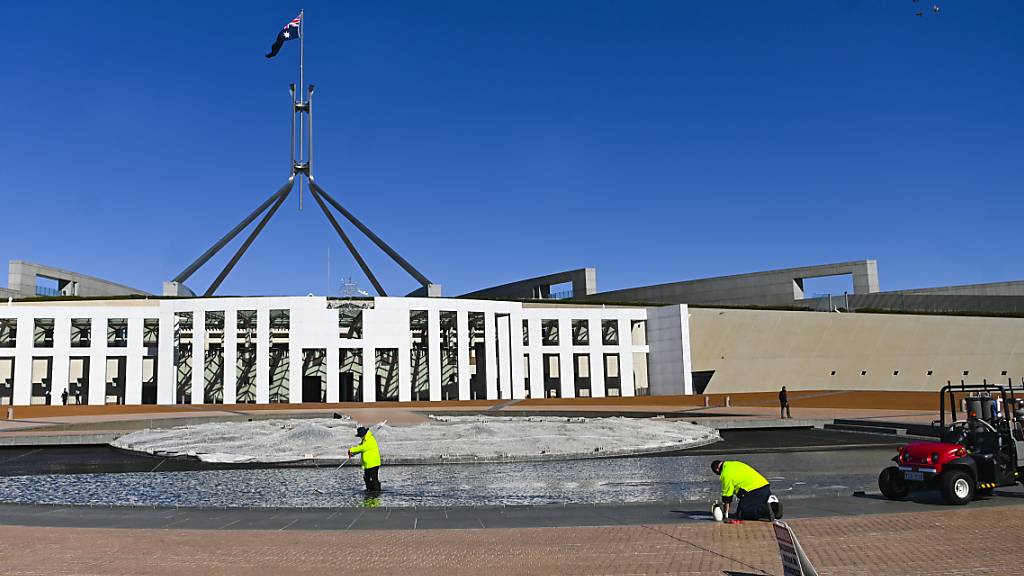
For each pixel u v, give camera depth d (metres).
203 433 26.17
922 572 7.78
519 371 59.09
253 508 12.36
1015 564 8.08
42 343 60.78
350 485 15.84
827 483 15.57
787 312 63.22
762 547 9.04
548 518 11.24
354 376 63.25
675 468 18.62
